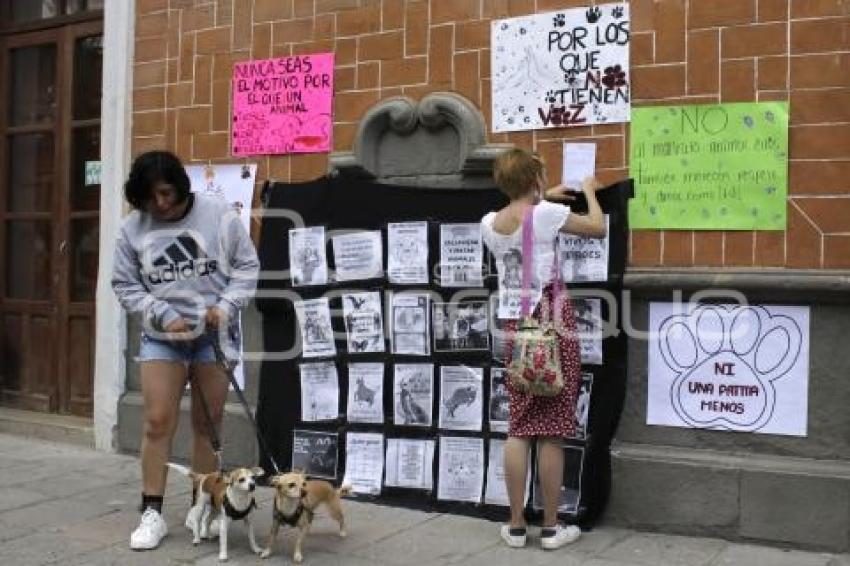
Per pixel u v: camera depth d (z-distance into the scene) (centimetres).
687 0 462
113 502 525
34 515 500
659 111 467
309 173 566
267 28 582
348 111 554
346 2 554
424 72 528
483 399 500
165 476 468
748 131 449
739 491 445
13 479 573
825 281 428
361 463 529
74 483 564
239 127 590
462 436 503
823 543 429
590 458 469
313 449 544
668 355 466
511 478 440
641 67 471
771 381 446
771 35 445
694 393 461
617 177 477
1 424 698
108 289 643
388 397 527
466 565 420
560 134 491
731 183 453
